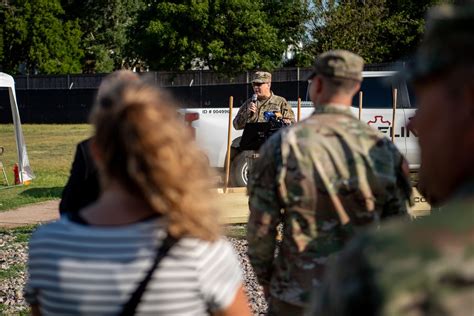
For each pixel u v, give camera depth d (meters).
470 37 1.00
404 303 0.91
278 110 7.93
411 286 0.91
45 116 37.59
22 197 11.81
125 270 1.64
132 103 1.74
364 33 30.95
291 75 31.94
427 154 1.12
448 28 1.02
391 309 0.91
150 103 1.76
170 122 1.76
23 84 38.34
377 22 31.69
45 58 48.25
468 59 1.01
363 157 2.60
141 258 1.64
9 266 6.61
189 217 1.67
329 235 2.59
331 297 1.03
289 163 2.62
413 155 10.21
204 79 35.53
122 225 1.70
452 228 0.95
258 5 35.38
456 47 1.02
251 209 2.74
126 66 54.53
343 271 1.01
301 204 2.60
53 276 1.68
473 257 0.91
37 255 1.73
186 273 1.65
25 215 9.88
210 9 34.91
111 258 1.65
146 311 1.63
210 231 1.70
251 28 34.75
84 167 3.09
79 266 1.66
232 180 10.14
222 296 1.69
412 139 10.23
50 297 1.68
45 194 12.16
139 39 36.75
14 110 14.09
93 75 37.31
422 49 1.09
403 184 2.69
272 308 2.76
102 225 1.71
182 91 34.81
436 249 0.93
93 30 56.19
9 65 48.75
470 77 1.02
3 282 6.01
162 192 1.68
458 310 0.89
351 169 2.59
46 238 1.73
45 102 37.50
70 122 37.28
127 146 1.70
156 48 36.16
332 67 2.65
